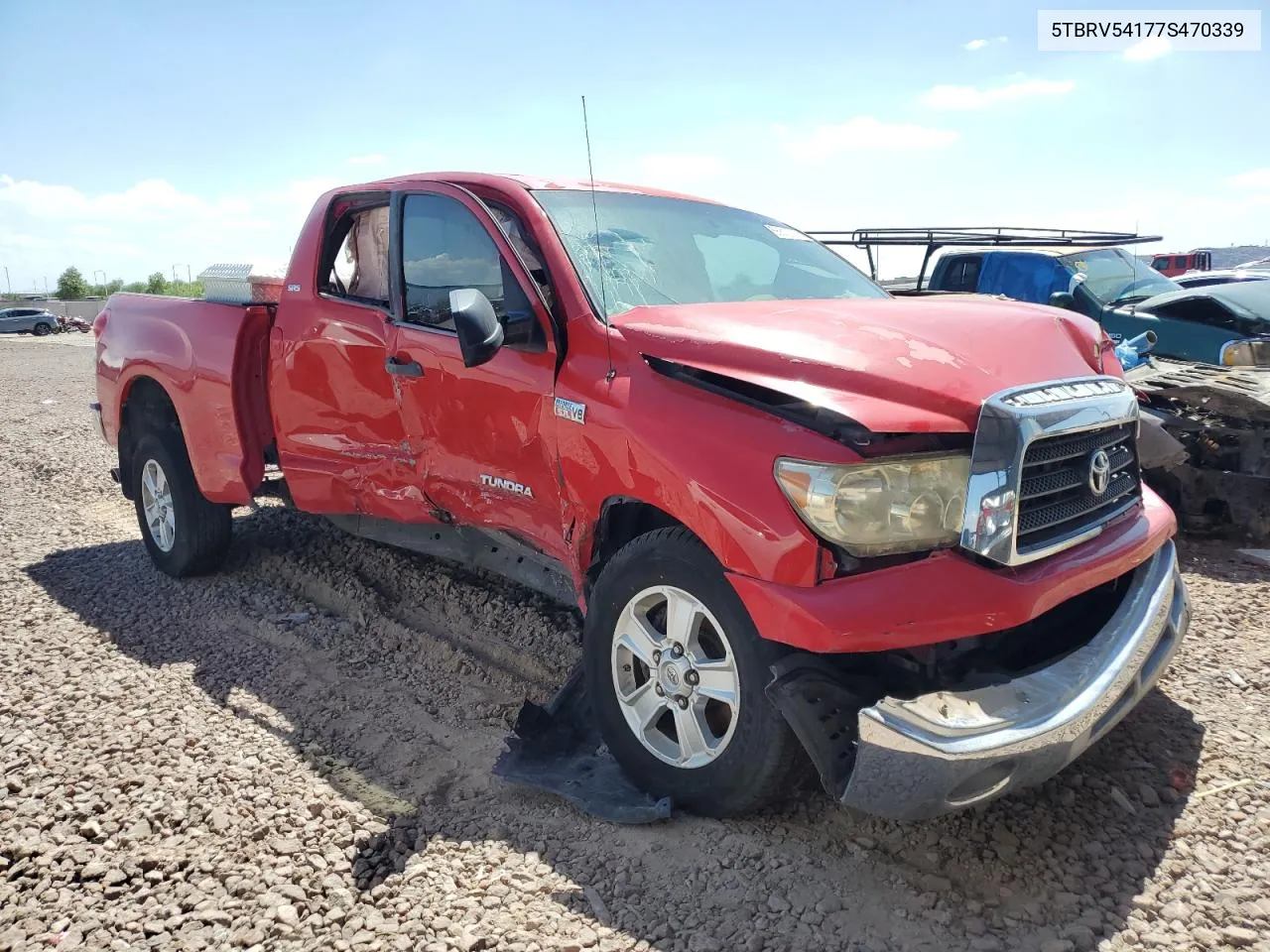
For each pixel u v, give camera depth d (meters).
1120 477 3.28
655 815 2.99
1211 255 21.25
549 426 3.40
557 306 3.49
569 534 3.41
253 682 4.15
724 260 4.10
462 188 3.96
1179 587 3.29
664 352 3.08
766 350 2.87
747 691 2.78
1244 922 2.58
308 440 4.72
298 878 2.79
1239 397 6.02
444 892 2.72
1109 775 3.28
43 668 4.26
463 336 3.20
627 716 3.19
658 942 2.52
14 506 7.47
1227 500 6.07
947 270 10.36
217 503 5.30
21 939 2.54
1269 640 4.50
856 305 3.54
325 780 3.34
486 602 4.94
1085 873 2.79
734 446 2.79
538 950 2.49
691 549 2.94
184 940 2.54
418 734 3.70
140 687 4.07
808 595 2.60
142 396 5.80
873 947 2.49
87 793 3.22
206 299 5.34
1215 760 3.38
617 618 3.19
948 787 2.46
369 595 5.11
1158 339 8.53
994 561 2.66
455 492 3.98
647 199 4.26
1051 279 9.38
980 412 2.65
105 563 5.92
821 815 3.05
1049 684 2.64
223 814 3.09
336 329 4.46
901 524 2.60
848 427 2.62
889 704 2.51
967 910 2.63
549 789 3.19
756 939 2.52
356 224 4.64
